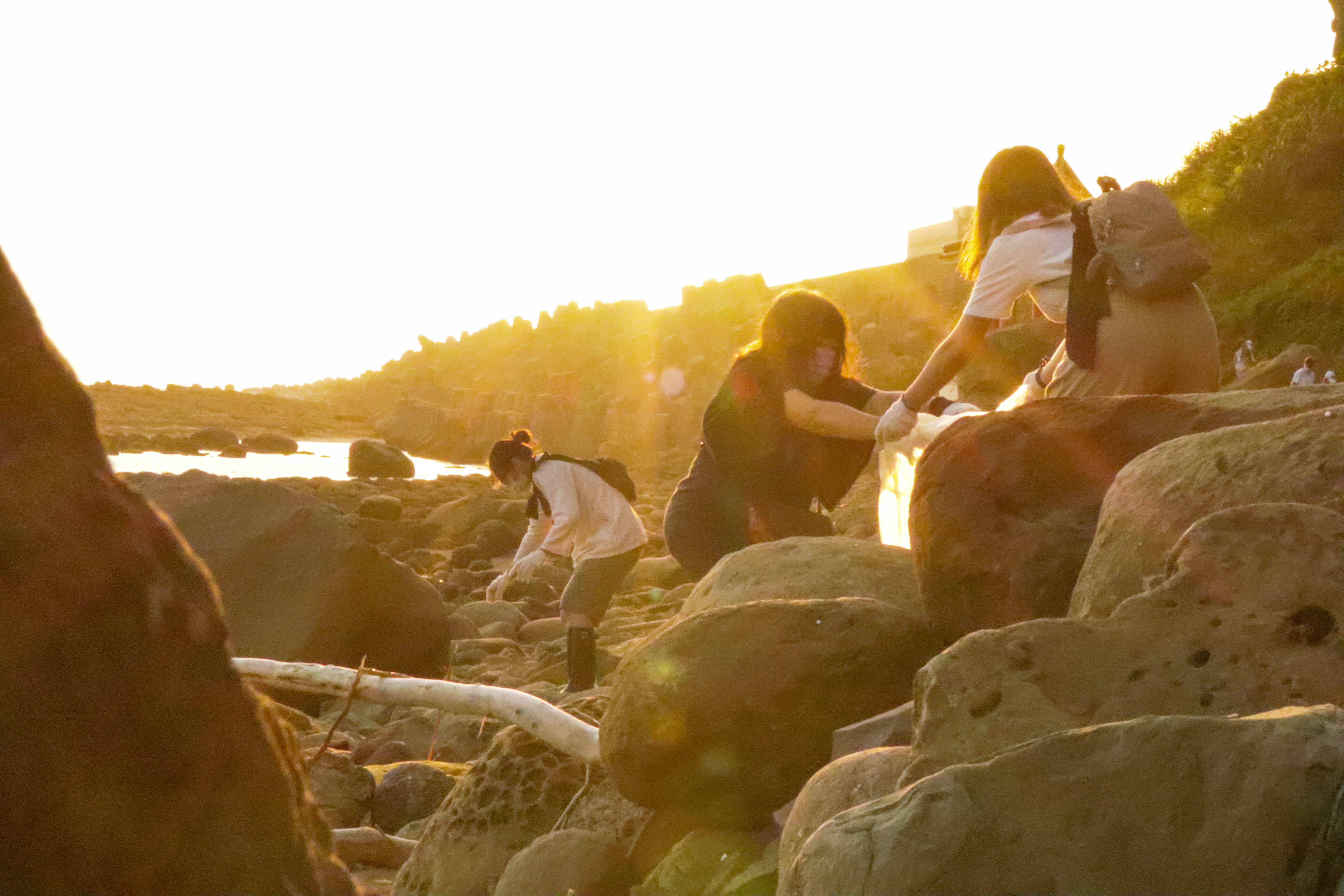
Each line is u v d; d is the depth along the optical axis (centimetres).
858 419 523
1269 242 2980
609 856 329
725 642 328
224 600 867
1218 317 2800
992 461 364
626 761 326
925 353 3142
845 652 323
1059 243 440
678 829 331
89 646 90
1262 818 167
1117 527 302
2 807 86
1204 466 293
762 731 317
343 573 863
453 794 395
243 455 4422
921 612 397
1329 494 267
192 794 93
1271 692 223
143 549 95
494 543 1767
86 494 93
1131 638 238
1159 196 421
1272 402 356
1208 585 242
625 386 4622
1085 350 415
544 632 1079
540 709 397
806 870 193
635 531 683
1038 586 343
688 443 3944
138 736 91
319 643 851
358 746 602
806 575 415
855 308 3547
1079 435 364
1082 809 176
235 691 99
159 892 91
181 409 6391
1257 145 3341
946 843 178
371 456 3409
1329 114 3089
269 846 99
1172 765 175
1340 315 2538
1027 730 224
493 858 372
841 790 257
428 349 7400
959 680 236
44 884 88
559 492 674
